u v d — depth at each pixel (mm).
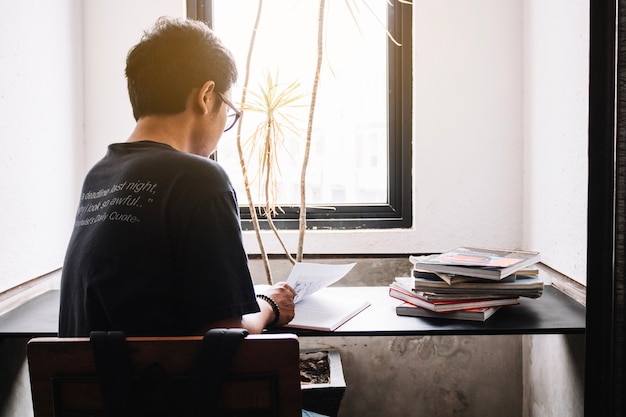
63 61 1818
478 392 2070
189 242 961
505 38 1955
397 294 1516
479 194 1991
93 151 2000
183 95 1116
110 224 971
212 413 847
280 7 2035
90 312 972
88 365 873
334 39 2043
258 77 2027
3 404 1471
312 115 1731
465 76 1967
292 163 2094
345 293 1740
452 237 2002
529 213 1935
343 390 1647
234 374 873
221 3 2062
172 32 1128
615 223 1127
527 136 1934
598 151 1149
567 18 1578
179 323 977
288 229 2084
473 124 1976
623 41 1095
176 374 873
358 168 2117
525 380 2020
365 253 2018
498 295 1407
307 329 1310
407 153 2051
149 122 1128
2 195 1452
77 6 1931
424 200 1997
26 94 1570
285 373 874
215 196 988
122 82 1977
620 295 1137
